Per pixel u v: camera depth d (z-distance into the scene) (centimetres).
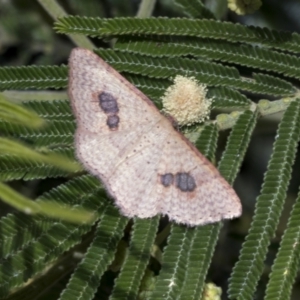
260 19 22
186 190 17
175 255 17
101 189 17
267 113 18
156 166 17
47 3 20
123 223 17
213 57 18
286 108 18
